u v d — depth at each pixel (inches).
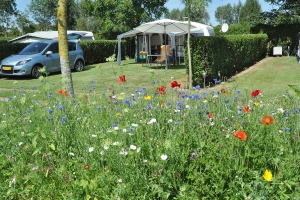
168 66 753.6
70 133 169.6
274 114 175.9
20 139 171.5
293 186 120.8
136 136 153.6
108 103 214.1
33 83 546.3
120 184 125.6
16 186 140.6
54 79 556.7
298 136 148.1
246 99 208.1
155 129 162.2
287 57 845.8
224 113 180.9
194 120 164.2
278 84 477.4
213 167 124.3
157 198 123.0
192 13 478.3
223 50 524.1
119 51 786.8
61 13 276.2
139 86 475.8
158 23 682.2
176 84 200.4
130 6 1571.1
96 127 168.6
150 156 131.5
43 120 191.5
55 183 140.1
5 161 154.5
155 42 984.3
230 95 215.9
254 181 117.0
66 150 157.2
